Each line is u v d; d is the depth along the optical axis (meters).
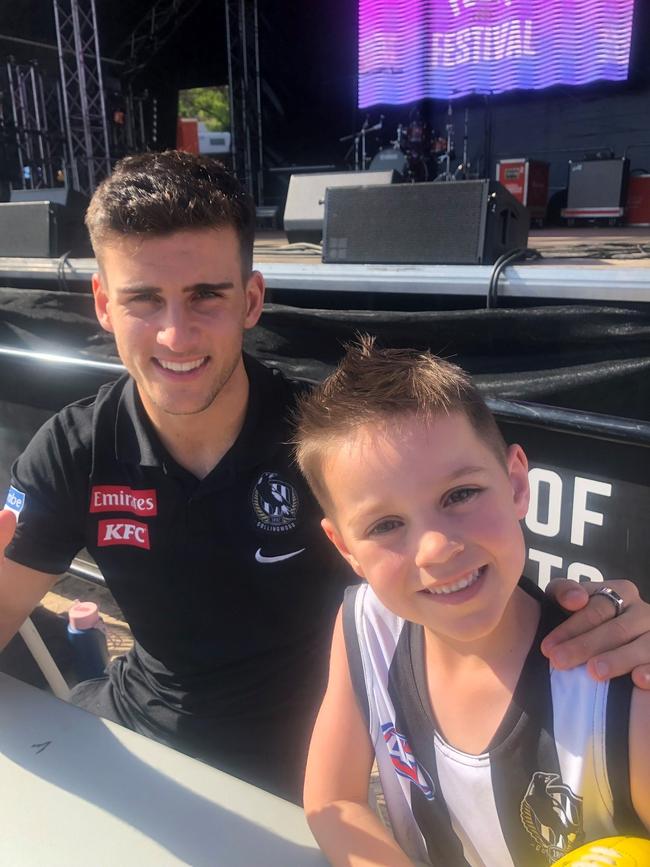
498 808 0.82
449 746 0.86
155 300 1.26
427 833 0.94
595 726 0.76
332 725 1.00
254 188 12.13
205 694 1.50
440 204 2.36
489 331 2.20
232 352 1.31
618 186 9.95
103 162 10.29
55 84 11.16
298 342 2.47
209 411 1.33
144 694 1.58
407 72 11.06
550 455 1.92
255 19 11.21
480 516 0.78
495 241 2.35
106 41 11.23
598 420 1.50
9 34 10.20
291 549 1.40
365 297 2.64
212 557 1.40
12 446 3.01
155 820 0.88
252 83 12.03
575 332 2.10
